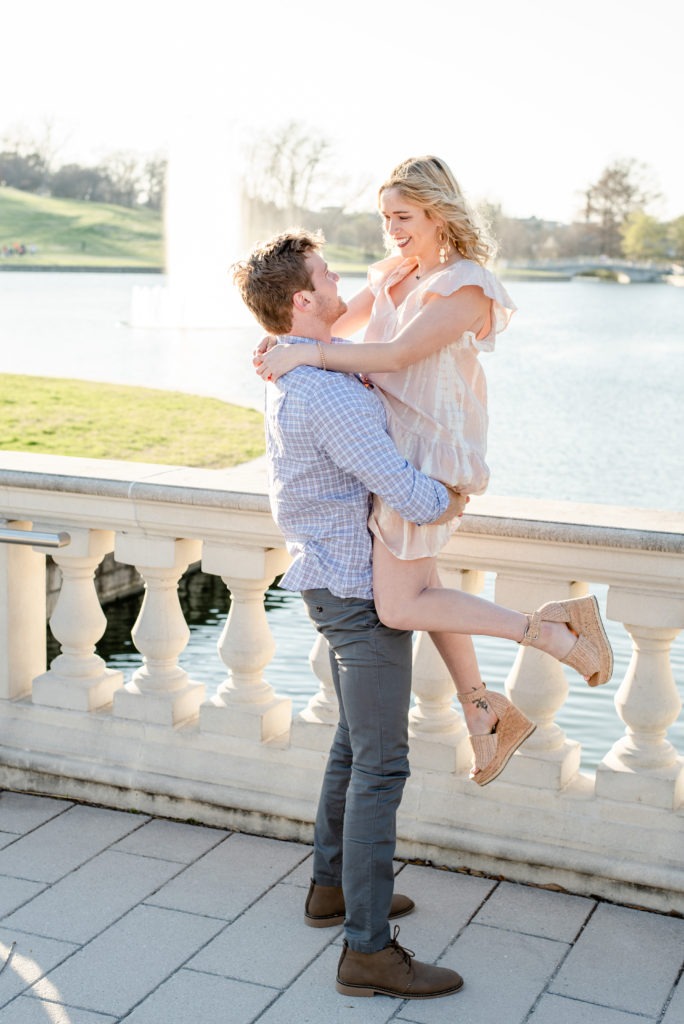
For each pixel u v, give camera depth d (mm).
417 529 2697
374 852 2795
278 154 65188
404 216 2709
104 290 60281
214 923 3166
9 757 4051
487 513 3287
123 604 11297
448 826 3486
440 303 2668
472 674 2992
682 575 3102
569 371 32531
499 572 3365
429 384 2725
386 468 2590
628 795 3285
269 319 2760
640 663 3271
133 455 15117
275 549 3695
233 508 3586
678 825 3227
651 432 22250
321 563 2760
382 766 2801
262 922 3174
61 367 26469
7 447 15398
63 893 3320
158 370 26531
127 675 9883
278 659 9188
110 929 3129
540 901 3283
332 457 2650
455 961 2984
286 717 3863
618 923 3162
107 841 3660
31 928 3129
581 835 3324
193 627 11102
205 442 16219
